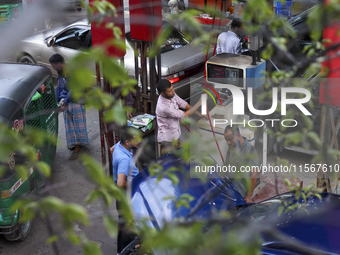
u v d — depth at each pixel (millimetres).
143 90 5566
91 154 6594
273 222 3209
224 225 2604
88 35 8391
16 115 4273
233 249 716
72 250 4328
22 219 912
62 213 857
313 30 955
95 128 7570
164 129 5066
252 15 1190
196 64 7676
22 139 866
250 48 3836
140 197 3701
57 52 8664
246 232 756
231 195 3662
